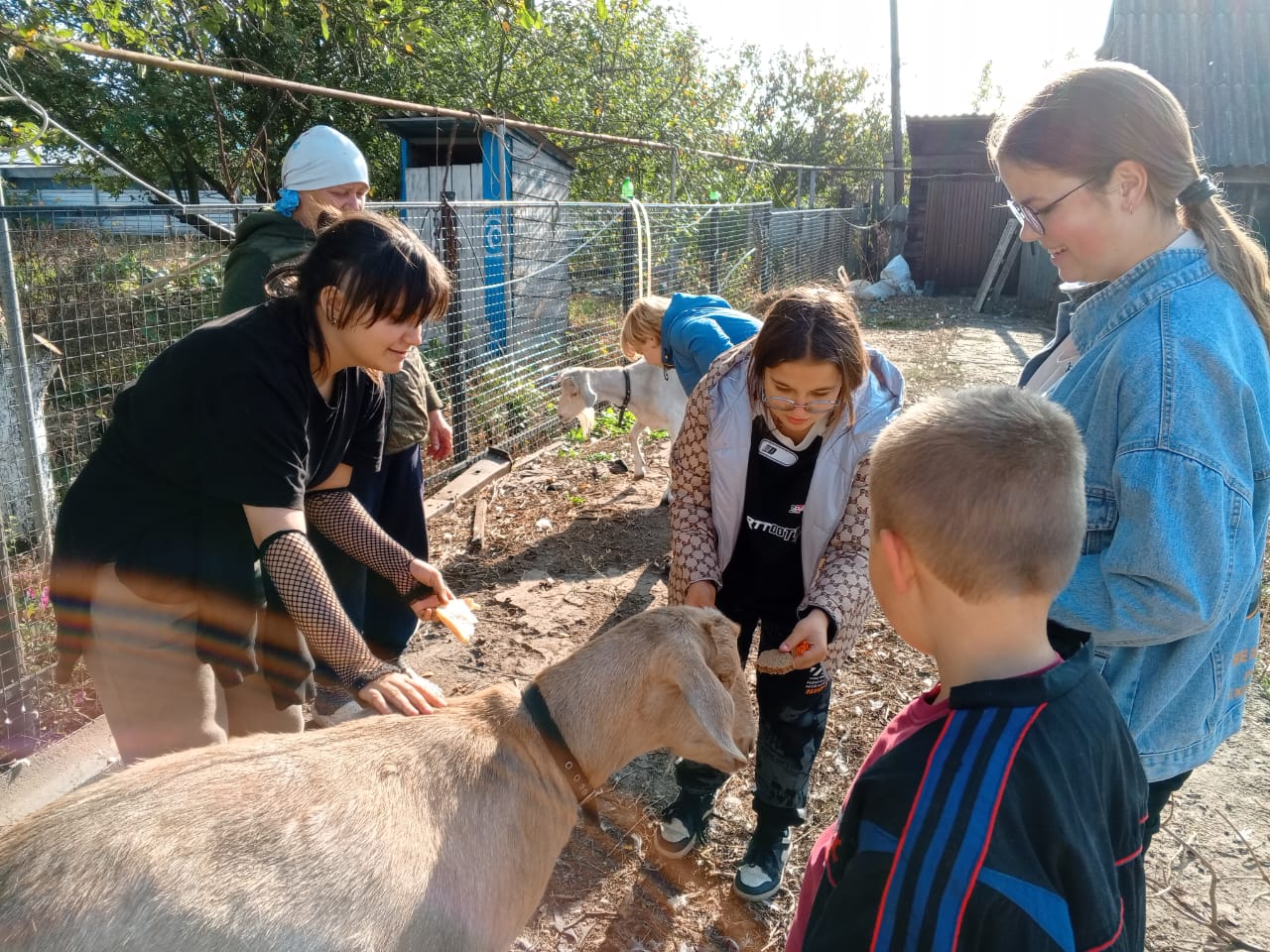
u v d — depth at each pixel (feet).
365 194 12.73
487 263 24.44
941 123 63.67
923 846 3.60
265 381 7.18
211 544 8.00
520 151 34.78
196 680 8.46
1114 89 5.70
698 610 7.87
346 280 7.03
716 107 58.75
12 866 5.34
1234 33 43.65
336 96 18.47
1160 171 5.71
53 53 13.88
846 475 8.39
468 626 8.61
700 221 36.17
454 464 21.67
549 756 7.25
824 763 11.61
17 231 13.92
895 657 14.25
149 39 25.04
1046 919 3.44
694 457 9.08
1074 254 6.14
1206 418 5.30
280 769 6.20
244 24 37.37
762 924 9.23
